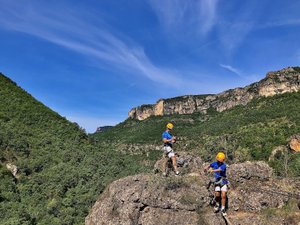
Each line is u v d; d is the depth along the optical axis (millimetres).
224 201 11047
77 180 32719
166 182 11562
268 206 11695
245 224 11109
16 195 28031
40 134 43688
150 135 180250
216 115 191625
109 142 189625
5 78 60500
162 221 10867
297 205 11602
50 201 28453
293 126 84125
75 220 25812
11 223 22969
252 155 65250
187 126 190625
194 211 11062
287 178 13117
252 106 153250
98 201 12586
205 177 12023
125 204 11289
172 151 12492
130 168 39219
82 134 49812
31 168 34062
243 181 12609
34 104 54625
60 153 39562
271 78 154875
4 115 44875
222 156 11219
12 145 36906
